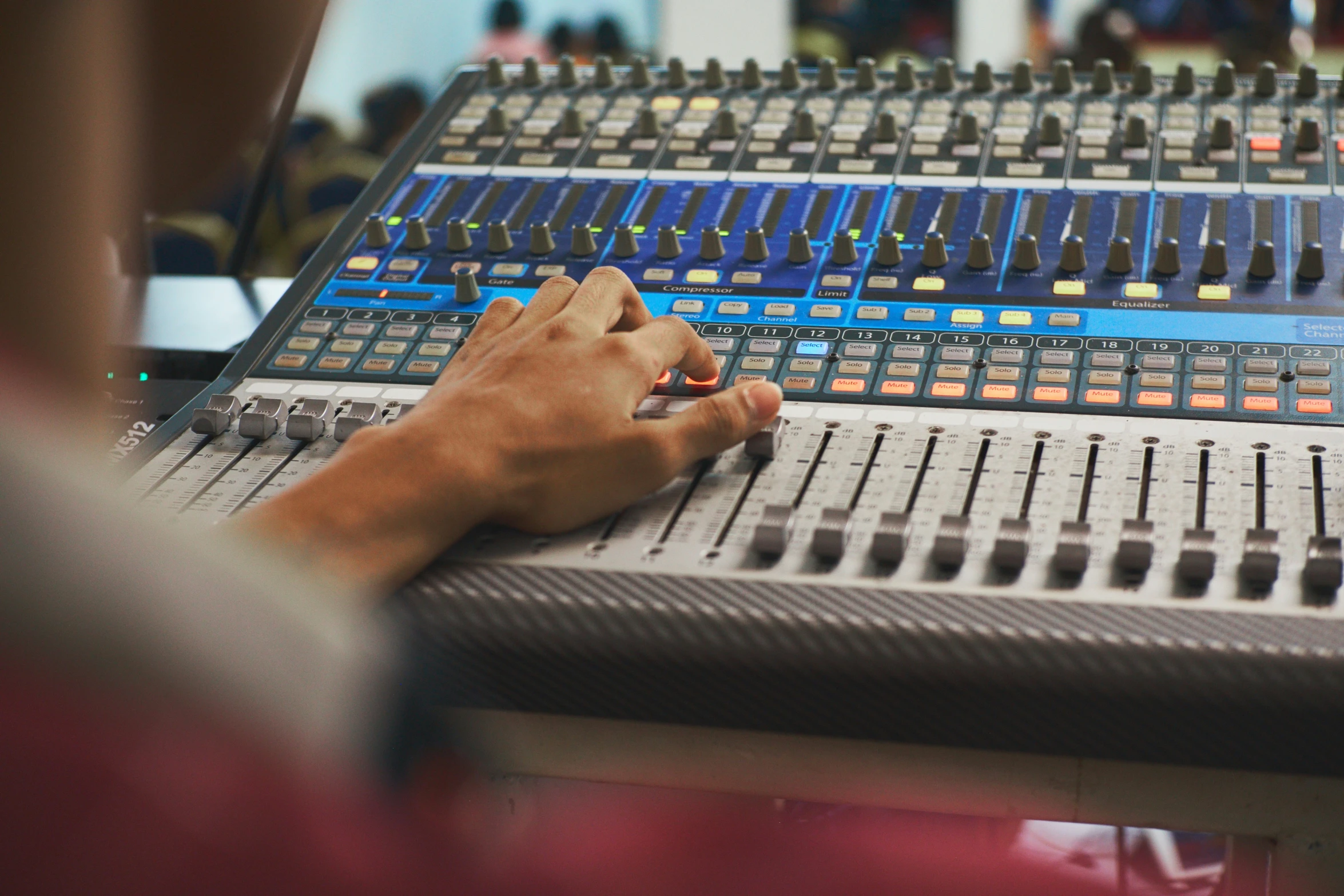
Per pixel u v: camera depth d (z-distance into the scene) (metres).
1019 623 0.80
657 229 1.35
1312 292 1.16
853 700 0.81
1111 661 0.78
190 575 0.36
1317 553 0.83
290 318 1.30
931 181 1.37
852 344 1.17
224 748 0.33
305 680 0.37
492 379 0.95
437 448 0.87
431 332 1.26
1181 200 1.29
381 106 2.93
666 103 1.55
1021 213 1.31
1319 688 0.76
